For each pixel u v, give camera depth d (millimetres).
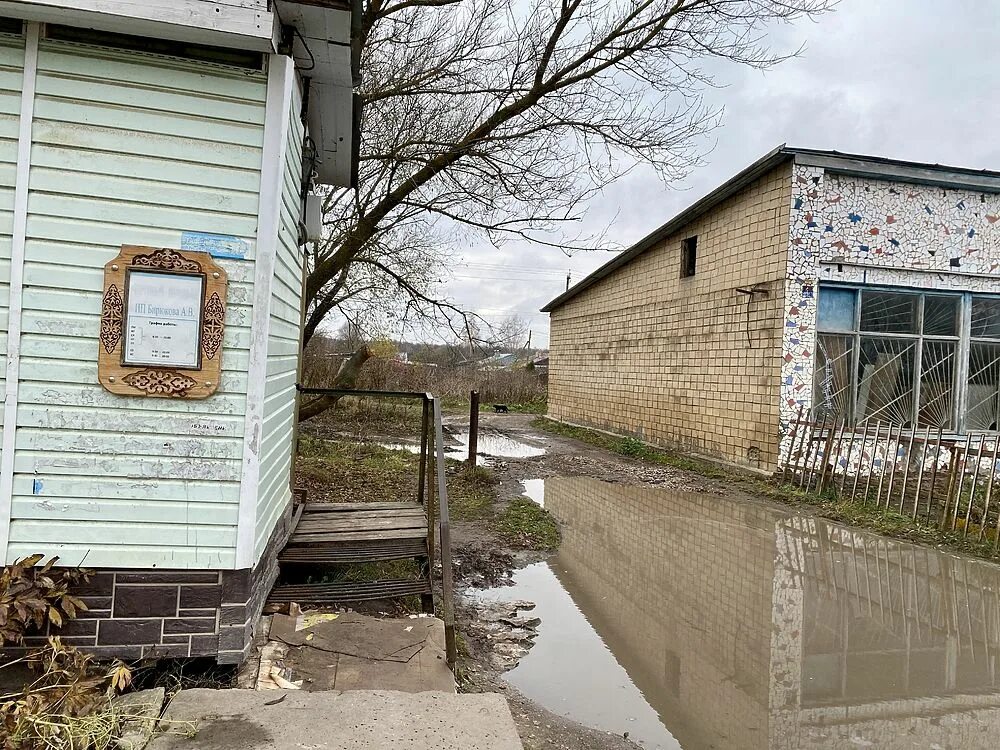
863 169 9773
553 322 20625
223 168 3084
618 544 6773
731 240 11148
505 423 20016
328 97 4410
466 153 8234
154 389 3025
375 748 2477
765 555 6434
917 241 10242
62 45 2934
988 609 5094
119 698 2725
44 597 2850
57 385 2959
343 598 4023
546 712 3523
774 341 9945
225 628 3105
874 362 10273
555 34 7898
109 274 2980
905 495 8070
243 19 2916
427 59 8758
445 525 3791
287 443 4680
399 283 10039
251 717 2650
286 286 4008
